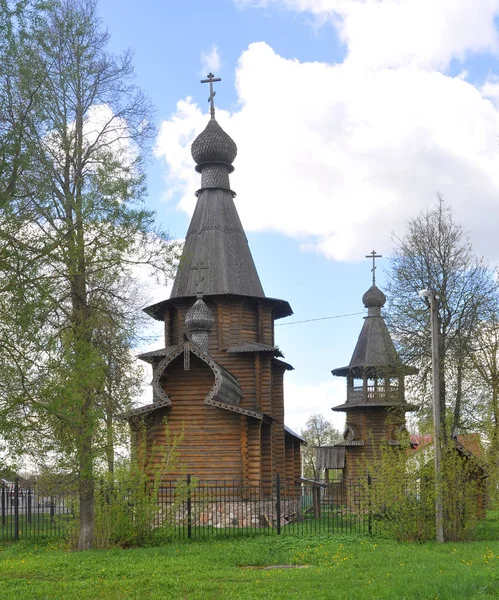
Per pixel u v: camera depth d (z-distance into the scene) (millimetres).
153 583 13930
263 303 35750
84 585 13977
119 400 22672
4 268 14031
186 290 35375
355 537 21719
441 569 14758
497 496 23266
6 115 16578
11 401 15008
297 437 38375
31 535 24266
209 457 28312
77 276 19859
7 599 12531
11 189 14672
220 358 34000
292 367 37344
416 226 31766
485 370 34656
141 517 21469
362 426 43844
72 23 21828
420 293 22250
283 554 18391
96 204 19984
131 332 21641
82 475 19141
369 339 45906
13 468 15852
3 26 15203
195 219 37406
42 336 16797
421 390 30391
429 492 21328
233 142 38156
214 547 19812
